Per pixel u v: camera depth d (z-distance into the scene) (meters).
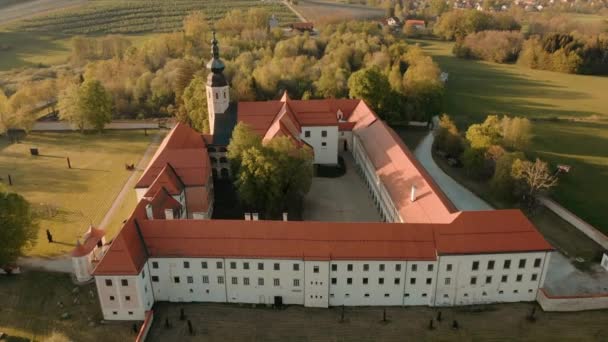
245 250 76.88
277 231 78.31
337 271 77.19
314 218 105.62
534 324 75.88
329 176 126.31
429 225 78.25
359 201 113.31
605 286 84.31
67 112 154.00
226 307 79.56
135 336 73.69
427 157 139.38
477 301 79.88
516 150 130.50
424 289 78.69
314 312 78.69
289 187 104.50
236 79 173.00
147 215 83.88
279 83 174.88
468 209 110.38
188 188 99.50
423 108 164.62
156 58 197.00
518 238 77.25
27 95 161.00
